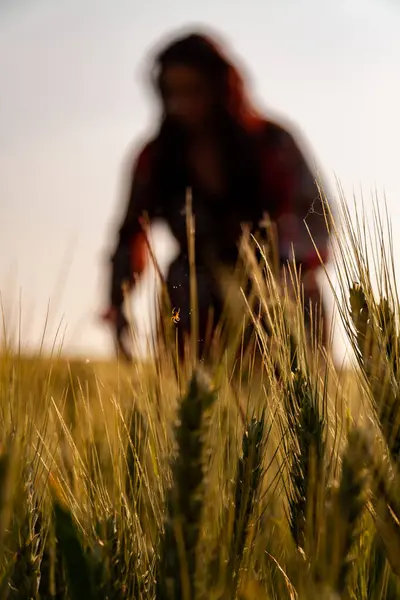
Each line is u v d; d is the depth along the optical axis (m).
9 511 0.96
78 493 1.49
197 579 1.02
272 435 1.50
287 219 3.60
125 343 1.81
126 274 3.83
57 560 1.26
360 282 1.35
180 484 0.99
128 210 4.01
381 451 1.24
